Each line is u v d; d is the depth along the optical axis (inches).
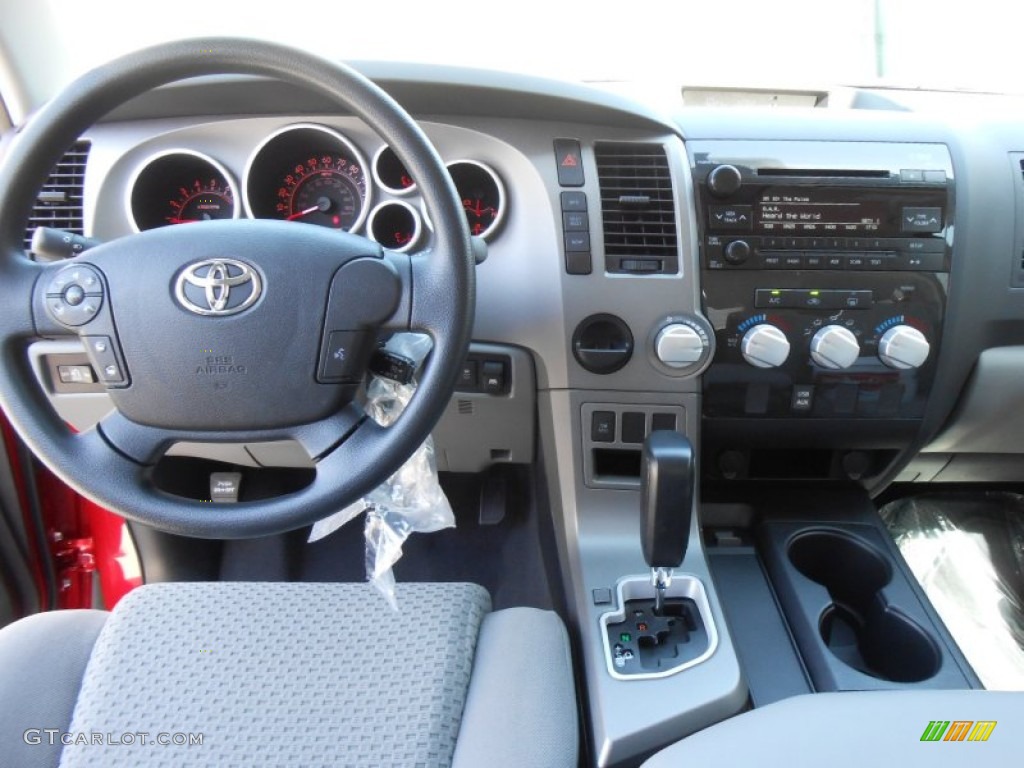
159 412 26.5
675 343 37.0
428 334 27.0
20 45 40.4
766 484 49.5
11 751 27.8
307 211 40.3
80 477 26.0
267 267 25.8
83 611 35.1
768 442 43.3
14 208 25.2
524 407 40.9
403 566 54.7
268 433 27.2
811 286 38.8
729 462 46.5
